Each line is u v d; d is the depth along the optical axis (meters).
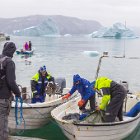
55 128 9.57
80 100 9.20
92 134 7.61
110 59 32.31
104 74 22.47
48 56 36.25
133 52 44.75
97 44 69.38
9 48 5.76
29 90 10.49
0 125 5.73
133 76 21.55
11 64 5.59
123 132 8.27
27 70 23.94
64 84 11.59
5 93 5.65
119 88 7.96
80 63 29.17
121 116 8.34
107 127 7.60
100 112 7.89
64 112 8.92
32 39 97.88
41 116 9.09
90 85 8.76
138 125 9.59
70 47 56.19
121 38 105.12
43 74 9.73
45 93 9.81
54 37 120.75
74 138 7.82
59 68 25.48
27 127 9.08
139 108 9.36
